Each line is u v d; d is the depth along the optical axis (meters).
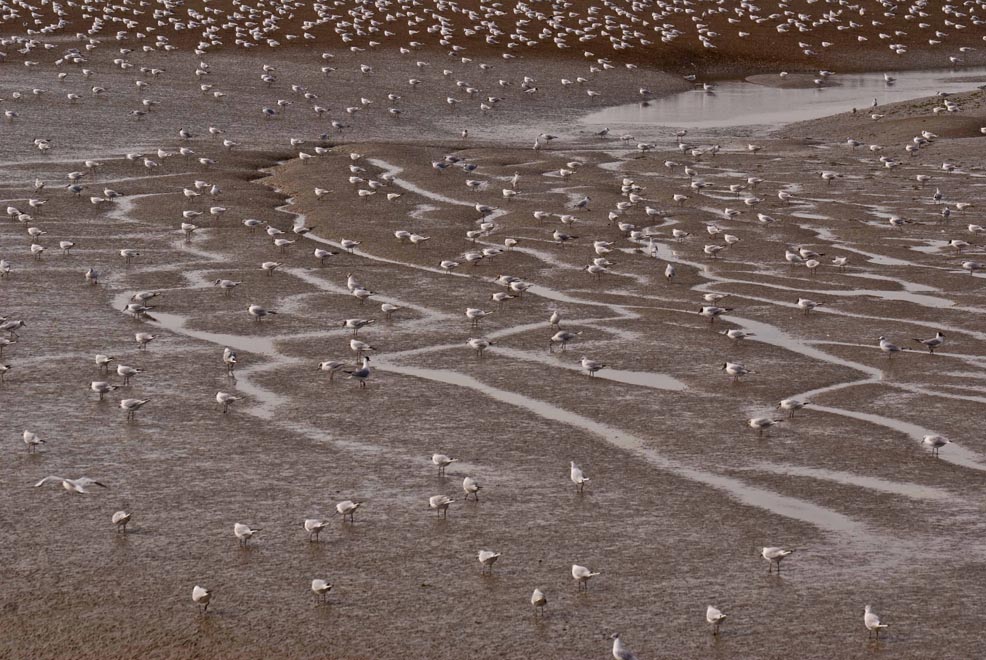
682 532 35.31
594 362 48.31
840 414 44.66
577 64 141.88
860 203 81.94
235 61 130.75
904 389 47.25
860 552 34.06
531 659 28.83
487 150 101.94
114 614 30.78
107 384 45.53
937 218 77.19
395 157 95.94
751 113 125.31
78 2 153.62
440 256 67.94
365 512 36.56
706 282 63.19
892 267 65.75
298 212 78.81
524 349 52.38
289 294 60.19
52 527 35.38
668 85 139.12
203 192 81.88
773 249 69.75
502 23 153.50
